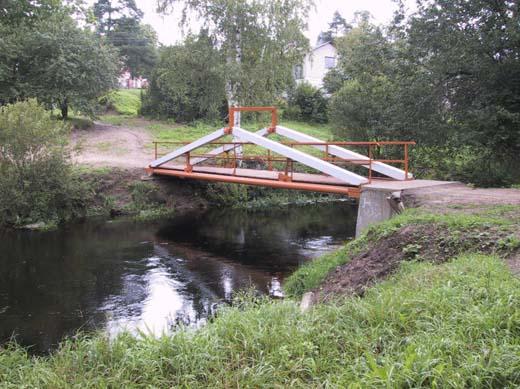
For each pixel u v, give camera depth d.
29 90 22.27
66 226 14.79
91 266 10.46
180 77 20.95
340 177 10.99
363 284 6.51
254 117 24.86
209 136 14.77
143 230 14.50
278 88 21.97
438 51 14.75
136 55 42.97
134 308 7.94
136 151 21.86
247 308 5.72
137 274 9.90
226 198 19.59
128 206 16.98
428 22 14.57
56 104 24.89
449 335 3.65
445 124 14.96
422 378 3.20
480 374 3.17
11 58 21.98
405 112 15.55
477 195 9.48
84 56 23.42
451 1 14.22
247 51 20.62
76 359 4.53
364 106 20.16
